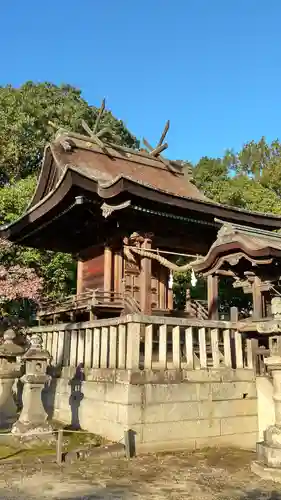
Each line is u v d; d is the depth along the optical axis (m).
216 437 9.56
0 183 29.70
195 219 14.38
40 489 6.24
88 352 10.84
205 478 7.03
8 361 10.62
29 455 7.78
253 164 31.95
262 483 6.78
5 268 20.06
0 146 28.48
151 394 8.95
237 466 7.86
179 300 28.36
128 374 8.84
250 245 10.06
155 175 16.78
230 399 9.97
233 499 6.00
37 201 17.11
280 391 7.48
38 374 9.00
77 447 8.45
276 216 15.15
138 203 13.00
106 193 12.36
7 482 6.52
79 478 6.85
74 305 14.60
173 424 9.07
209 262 11.13
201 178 30.19
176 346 9.69
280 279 10.35
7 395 10.54
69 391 11.21
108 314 14.23
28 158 30.06
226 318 21.27
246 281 11.31
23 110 31.20
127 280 14.59
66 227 16.28
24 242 17.44
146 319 9.35
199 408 9.51
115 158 16.62
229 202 25.94
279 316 7.92
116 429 8.95
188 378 9.55
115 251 15.00
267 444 7.42
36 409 8.94
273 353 7.61
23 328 17.48
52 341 13.00
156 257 13.41
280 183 29.20
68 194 13.18
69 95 36.28
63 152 15.75
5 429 9.94
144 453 8.58
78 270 17.23
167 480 6.89
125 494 6.13
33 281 19.48
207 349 12.16
